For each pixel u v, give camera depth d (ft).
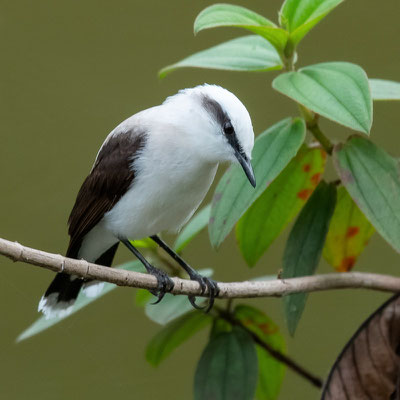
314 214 26.68
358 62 43.06
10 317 35.73
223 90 28.32
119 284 23.93
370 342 24.12
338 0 25.08
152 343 29.48
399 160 25.20
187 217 29.91
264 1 43.45
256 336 29.04
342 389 23.99
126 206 28.55
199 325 29.50
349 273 26.35
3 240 21.48
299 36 25.43
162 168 27.86
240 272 39.65
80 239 30.07
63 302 28.40
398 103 39.50
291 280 25.93
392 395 23.77
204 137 27.30
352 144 25.64
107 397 34.06
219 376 27.37
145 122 28.76
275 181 27.61
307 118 26.45
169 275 29.89
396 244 24.00
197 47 43.65
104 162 28.76
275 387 30.22
